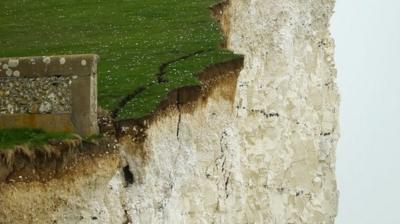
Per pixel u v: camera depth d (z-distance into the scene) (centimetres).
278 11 4819
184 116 3444
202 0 5066
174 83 3481
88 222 2673
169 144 3291
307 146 4859
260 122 4528
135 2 5197
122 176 2916
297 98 4844
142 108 3144
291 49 4850
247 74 4528
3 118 2734
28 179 2495
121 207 2862
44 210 2534
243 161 4309
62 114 2739
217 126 3772
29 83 2734
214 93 3766
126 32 4566
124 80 3538
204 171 3656
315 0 5144
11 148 2473
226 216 3819
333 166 5078
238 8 4691
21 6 5275
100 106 3147
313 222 4838
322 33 5203
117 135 2964
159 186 3161
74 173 2641
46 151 2555
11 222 2444
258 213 4372
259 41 4712
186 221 3447
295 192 4709
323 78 5134
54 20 4916
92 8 5147
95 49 4203
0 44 4450
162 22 4703
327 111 5106
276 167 4541
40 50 4275
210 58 3909
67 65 2738
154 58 3947
